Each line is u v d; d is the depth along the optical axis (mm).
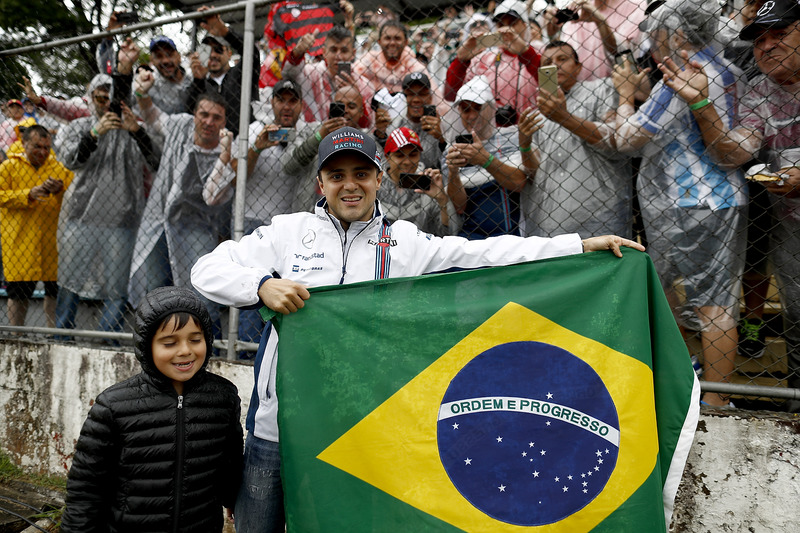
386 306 1883
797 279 2396
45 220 4152
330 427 1783
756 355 2594
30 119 4410
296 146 3252
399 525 1744
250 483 1969
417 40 4734
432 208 2980
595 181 2762
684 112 2541
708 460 2168
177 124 3545
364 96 3660
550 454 1812
